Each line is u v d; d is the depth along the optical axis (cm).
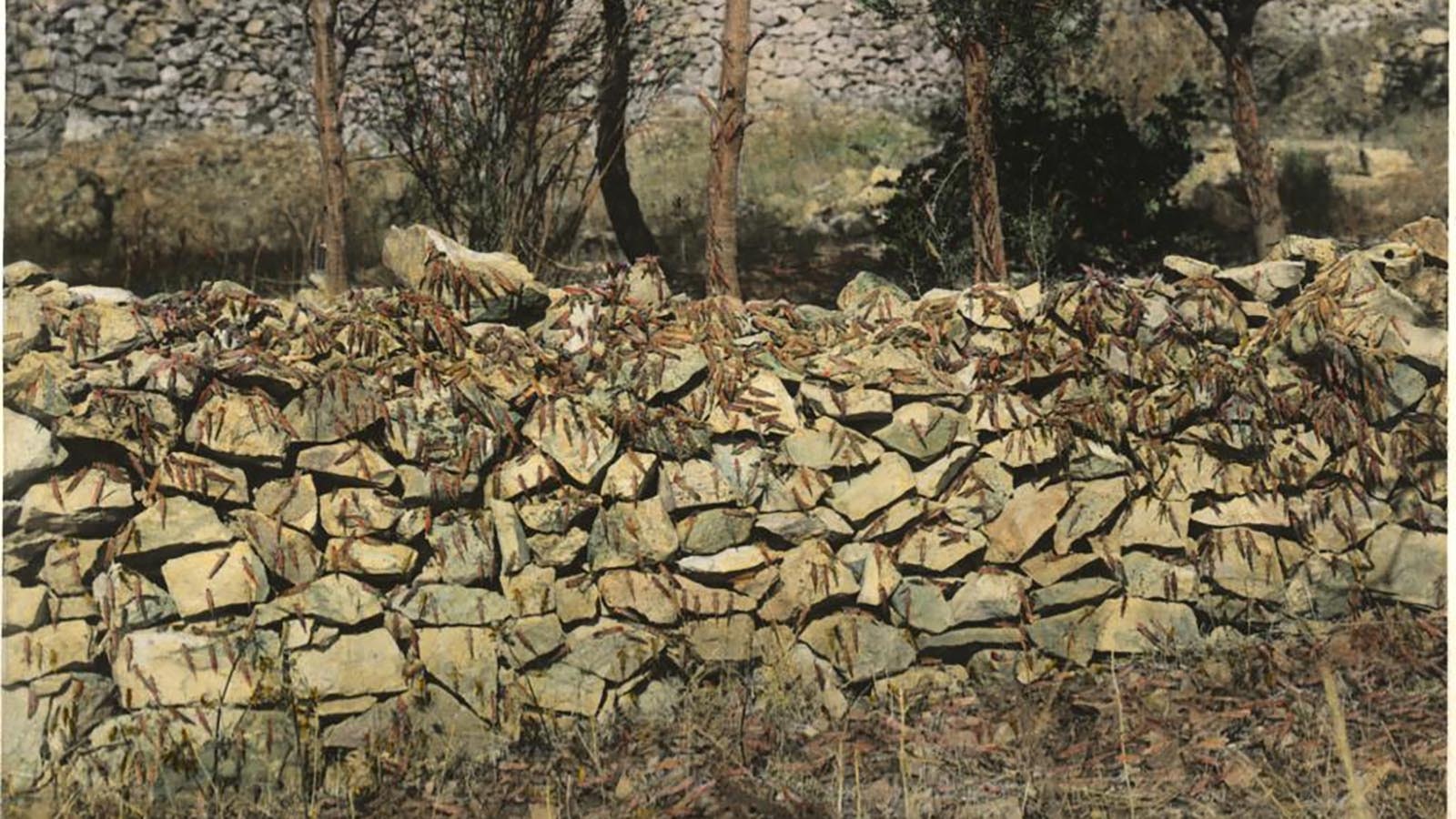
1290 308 447
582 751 386
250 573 372
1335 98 1497
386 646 381
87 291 392
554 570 398
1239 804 355
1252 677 412
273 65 1327
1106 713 399
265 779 366
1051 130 898
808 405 423
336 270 681
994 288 445
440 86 712
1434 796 358
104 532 369
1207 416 439
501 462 400
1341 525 440
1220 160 1313
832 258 1073
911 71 1662
